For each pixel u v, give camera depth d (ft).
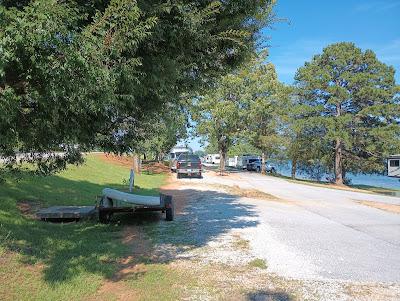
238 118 133.69
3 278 19.07
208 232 34.50
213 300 18.78
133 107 23.67
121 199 37.91
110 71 15.12
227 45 25.80
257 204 55.52
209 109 130.93
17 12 12.85
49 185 51.60
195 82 27.89
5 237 25.18
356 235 35.50
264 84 136.05
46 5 13.14
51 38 13.03
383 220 45.44
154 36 19.30
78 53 13.61
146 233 33.55
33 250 24.18
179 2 19.61
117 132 26.76
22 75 15.05
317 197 72.84
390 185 179.93
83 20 17.28
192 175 112.88
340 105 140.05
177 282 21.02
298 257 26.81
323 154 154.92
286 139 150.51
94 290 19.33
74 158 26.32
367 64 138.72
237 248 28.86
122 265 23.97
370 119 138.72
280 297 19.29
